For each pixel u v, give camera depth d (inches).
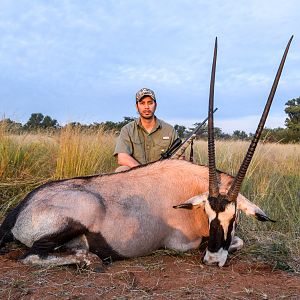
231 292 67.3
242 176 77.4
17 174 134.9
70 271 74.9
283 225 107.3
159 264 80.6
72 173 133.4
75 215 78.0
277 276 76.6
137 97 112.3
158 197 86.6
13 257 81.3
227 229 78.6
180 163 91.6
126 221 81.6
